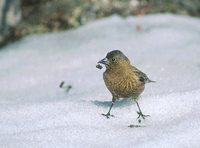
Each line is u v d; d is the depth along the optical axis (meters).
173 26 19.83
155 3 21.72
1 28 20.88
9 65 18.03
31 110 12.05
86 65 17.11
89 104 12.07
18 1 21.31
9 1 21.08
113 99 11.54
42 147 9.85
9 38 20.62
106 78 11.38
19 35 20.66
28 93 15.36
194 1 22.09
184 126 10.31
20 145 9.95
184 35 18.91
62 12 21.22
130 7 21.55
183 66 15.38
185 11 21.59
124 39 19.05
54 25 20.98
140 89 11.37
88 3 21.48
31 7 21.89
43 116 11.65
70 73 16.59
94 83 15.31
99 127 10.77
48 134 10.33
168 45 18.17
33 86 16.08
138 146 9.69
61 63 17.52
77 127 10.61
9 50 19.39
